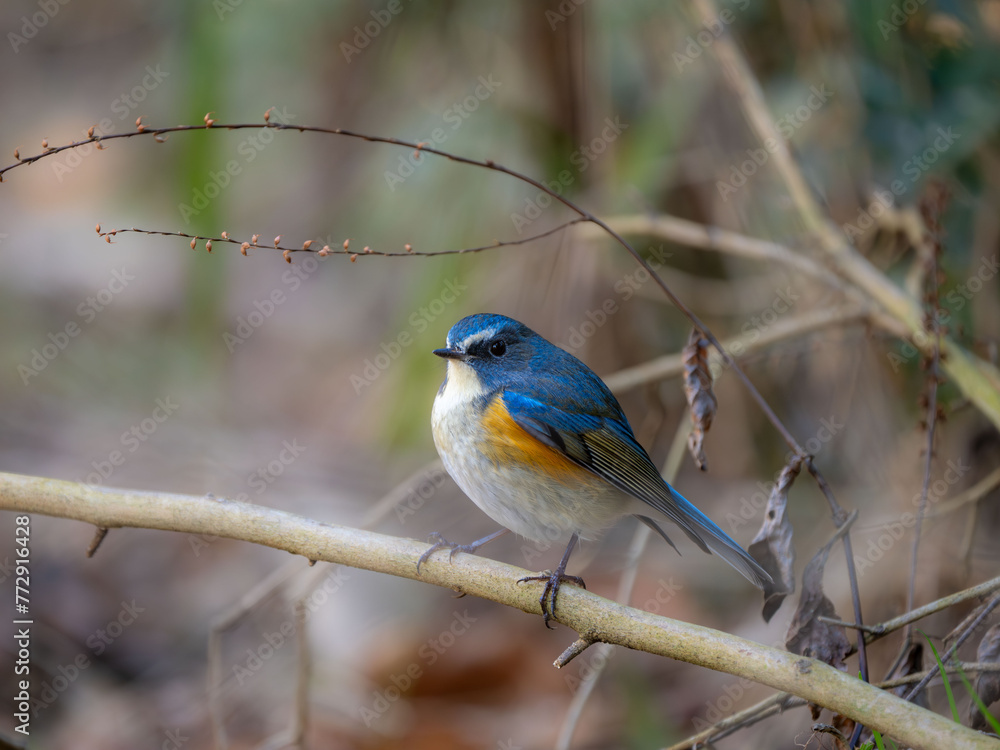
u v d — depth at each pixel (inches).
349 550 245.3
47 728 402.9
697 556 454.0
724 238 384.5
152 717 410.3
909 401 400.2
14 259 641.6
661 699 414.3
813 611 238.8
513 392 287.7
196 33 435.8
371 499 479.5
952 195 362.0
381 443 487.2
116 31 714.8
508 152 448.5
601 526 291.3
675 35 419.2
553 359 306.7
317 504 476.7
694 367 267.9
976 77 367.6
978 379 318.3
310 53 470.6
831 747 242.5
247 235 581.6
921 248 351.9
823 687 199.2
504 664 441.1
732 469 454.3
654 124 424.8
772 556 245.1
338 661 442.0
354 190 506.6
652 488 285.0
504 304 457.7
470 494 292.7
